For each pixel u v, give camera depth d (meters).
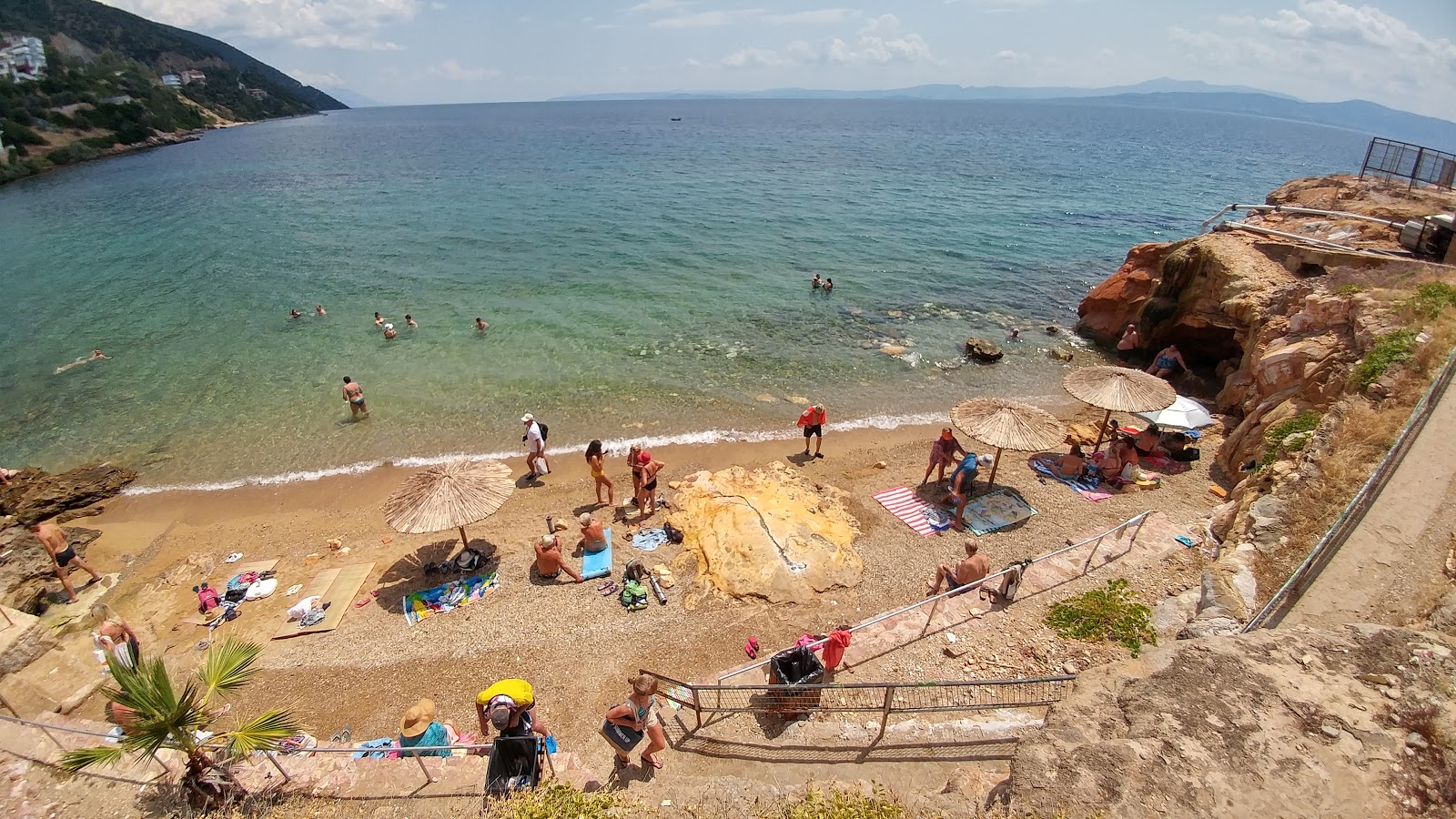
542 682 12.23
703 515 16.59
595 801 7.43
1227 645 7.45
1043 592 13.05
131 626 14.19
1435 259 21.72
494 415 23.34
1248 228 27.64
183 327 30.91
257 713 11.80
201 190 70.88
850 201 62.00
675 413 23.48
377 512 18.47
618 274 38.97
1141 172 91.69
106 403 24.25
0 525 17.67
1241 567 11.16
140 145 122.56
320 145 130.00
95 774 8.49
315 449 21.53
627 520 17.12
